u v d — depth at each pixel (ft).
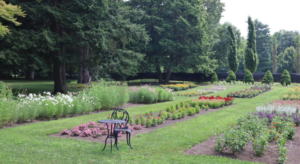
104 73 69.82
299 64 133.90
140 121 30.27
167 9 115.03
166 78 122.11
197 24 115.14
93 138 24.03
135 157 18.30
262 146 18.76
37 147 20.43
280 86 100.48
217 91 81.76
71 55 62.03
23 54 53.16
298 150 20.66
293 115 32.91
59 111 34.60
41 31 56.54
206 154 19.24
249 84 105.70
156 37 115.24
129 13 85.97
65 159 17.63
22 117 31.53
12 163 16.56
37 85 102.27
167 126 29.40
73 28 60.64
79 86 87.40
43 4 57.98
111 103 44.04
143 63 112.06
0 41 52.39
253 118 28.48
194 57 111.86
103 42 61.72
